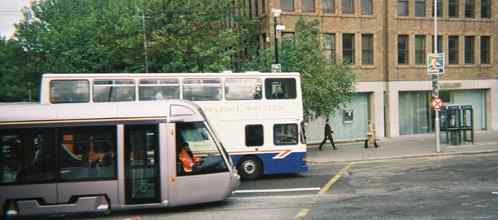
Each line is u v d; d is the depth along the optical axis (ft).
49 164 41.37
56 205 41.27
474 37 130.62
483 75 131.34
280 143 64.08
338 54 115.55
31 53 139.44
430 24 124.77
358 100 120.37
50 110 42.04
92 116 42.06
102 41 93.91
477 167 66.49
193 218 39.63
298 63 86.89
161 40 83.76
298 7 111.24
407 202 42.86
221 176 43.91
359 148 99.71
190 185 42.75
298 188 53.62
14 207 40.98
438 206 40.73
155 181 42.22
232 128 62.80
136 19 86.43
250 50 107.86
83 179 41.55
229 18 107.34
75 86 58.65
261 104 63.62
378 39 120.06
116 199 41.86
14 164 41.06
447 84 127.03
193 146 43.32
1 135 40.98
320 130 116.47
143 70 86.53
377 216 37.55
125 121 42.24
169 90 61.11
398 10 122.93
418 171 64.03
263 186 56.24
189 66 85.66
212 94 62.49
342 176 62.28
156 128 42.42
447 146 97.66
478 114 133.69
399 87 121.90
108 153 42.01
